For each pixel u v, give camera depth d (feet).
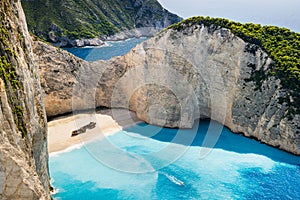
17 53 69.87
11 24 72.38
